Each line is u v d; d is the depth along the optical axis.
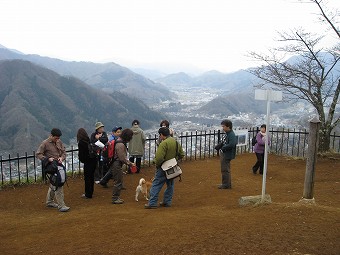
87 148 8.24
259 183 10.04
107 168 9.73
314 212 5.91
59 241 5.10
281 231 5.11
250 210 6.38
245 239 4.84
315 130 6.68
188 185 9.83
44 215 7.06
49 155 7.36
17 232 5.71
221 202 7.72
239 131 14.41
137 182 10.28
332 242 4.75
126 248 4.67
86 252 4.60
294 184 9.94
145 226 5.58
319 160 12.82
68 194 8.98
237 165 12.77
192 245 4.67
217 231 5.17
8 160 9.57
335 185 9.54
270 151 15.27
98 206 7.77
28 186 9.62
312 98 13.39
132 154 11.11
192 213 6.38
